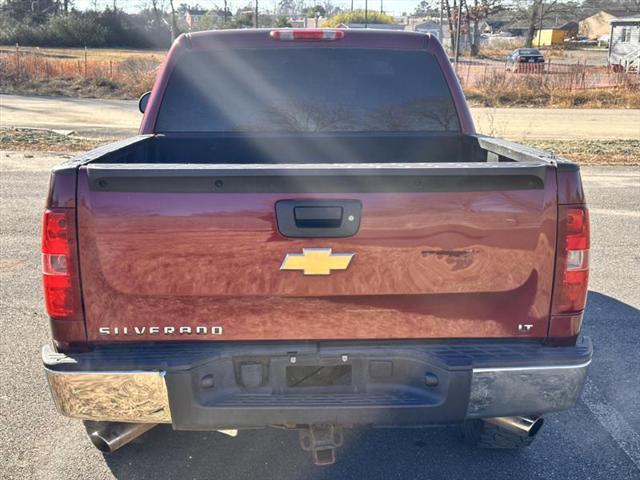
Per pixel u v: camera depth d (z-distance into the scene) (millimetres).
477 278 2686
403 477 3324
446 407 2715
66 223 2586
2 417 3861
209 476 3326
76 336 2684
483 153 3945
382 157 4336
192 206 2578
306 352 2711
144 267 2621
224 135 4234
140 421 2713
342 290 2658
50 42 65625
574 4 104000
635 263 7082
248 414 2691
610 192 10672
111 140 16219
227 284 2637
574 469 3416
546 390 2744
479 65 55531
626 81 31188
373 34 4211
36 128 18219
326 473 3355
